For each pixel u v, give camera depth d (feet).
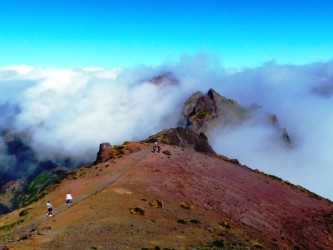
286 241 230.07
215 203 239.71
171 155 315.99
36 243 131.95
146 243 141.90
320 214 312.50
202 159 337.31
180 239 155.12
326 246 256.52
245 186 310.04
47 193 244.83
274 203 297.12
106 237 142.72
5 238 150.92
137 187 221.87
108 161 306.76
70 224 157.28
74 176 282.97
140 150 325.42
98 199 195.93
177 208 205.26
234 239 180.24
